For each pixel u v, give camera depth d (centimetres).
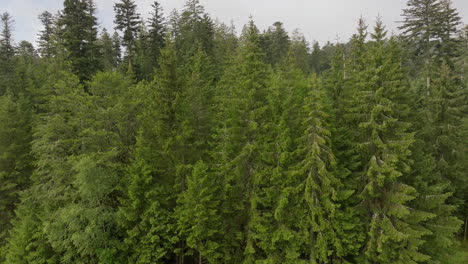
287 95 2159
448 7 3462
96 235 2006
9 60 5072
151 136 2170
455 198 2641
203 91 2641
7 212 2819
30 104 3291
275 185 1959
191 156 2197
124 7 4581
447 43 3406
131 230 1978
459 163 2661
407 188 1812
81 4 3816
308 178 1811
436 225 2014
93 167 1991
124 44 4712
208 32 4969
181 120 2170
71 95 2292
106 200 2178
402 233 1767
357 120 2066
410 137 1875
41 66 4338
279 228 1891
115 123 2375
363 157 2062
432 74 3209
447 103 2670
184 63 4125
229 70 3200
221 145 2048
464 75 4000
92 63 3716
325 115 1788
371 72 1964
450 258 2014
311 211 1842
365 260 1888
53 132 2375
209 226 1956
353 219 1925
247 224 2033
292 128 2055
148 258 1945
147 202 2011
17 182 2816
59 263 2191
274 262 1877
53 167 2342
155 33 4641
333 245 1858
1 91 3922
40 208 2414
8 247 2581
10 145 2770
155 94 2159
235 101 2012
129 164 2234
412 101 2559
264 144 1958
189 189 1875
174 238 1956
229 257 1981
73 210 1931
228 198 2033
